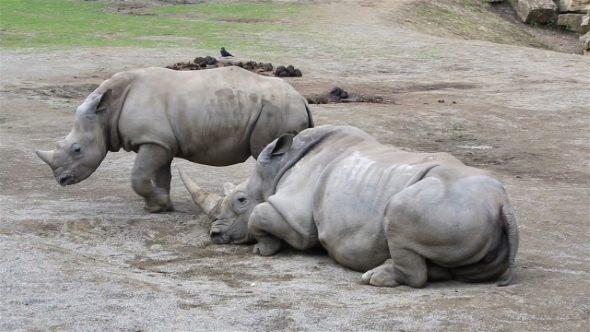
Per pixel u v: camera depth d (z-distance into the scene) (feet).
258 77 45.09
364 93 100.27
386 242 32.07
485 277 31.58
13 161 61.16
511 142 73.56
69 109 85.10
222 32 148.05
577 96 98.37
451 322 27.48
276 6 188.55
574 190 54.65
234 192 38.32
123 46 130.62
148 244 39.01
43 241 38.78
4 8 173.99
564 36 197.47
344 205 33.17
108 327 27.68
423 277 31.01
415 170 31.73
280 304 29.73
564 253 37.96
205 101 43.62
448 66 122.21
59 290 31.40
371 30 153.99
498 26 193.36
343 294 30.71
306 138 36.78
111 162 61.16
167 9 185.37
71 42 133.08
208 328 27.53
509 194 52.75
